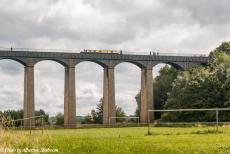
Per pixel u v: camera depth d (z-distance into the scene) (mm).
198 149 24641
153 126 85938
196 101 115875
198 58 136875
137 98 175125
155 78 171625
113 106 128625
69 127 108438
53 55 124188
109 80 129000
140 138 35344
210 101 114562
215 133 41375
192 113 116125
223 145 26734
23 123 120125
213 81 115875
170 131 51062
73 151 24062
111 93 128875
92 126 110375
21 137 28109
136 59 132000
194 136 36656
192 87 117562
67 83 125750
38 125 120500
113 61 129875
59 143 28297
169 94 124750
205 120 112125
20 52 120562
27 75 121312
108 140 32312
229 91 110875
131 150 24172
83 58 127125
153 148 25125
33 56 122000
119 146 26297
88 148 25250
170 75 158625
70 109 124500
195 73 122625
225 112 108938
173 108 120500
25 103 121000
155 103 154625
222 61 124250
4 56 119312
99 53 128500
